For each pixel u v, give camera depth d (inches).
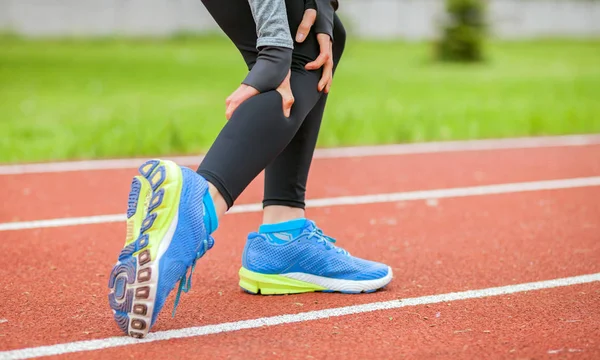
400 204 241.0
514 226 210.8
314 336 122.1
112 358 111.2
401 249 185.0
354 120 432.1
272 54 122.8
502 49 1155.3
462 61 934.4
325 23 132.3
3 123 397.4
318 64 130.8
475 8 944.3
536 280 157.5
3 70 690.8
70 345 116.3
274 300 142.5
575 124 445.1
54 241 189.2
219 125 408.2
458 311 136.2
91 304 138.0
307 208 234.2
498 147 364.8
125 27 1187.3
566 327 127.1
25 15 1128.2
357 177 286.5
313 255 146.0
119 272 116.0
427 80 705.0
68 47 990.4
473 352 115.3
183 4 1213.1
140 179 118.3
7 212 222.2
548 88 645.9
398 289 150.9
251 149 121.2
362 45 1190.3
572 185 275.9
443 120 445.7
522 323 129.5
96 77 662.5
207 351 114.4
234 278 158.2
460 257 177.2
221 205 120.8
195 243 117.4
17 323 126.6
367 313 134.7
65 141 348.2
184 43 1130.7
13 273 159.0
